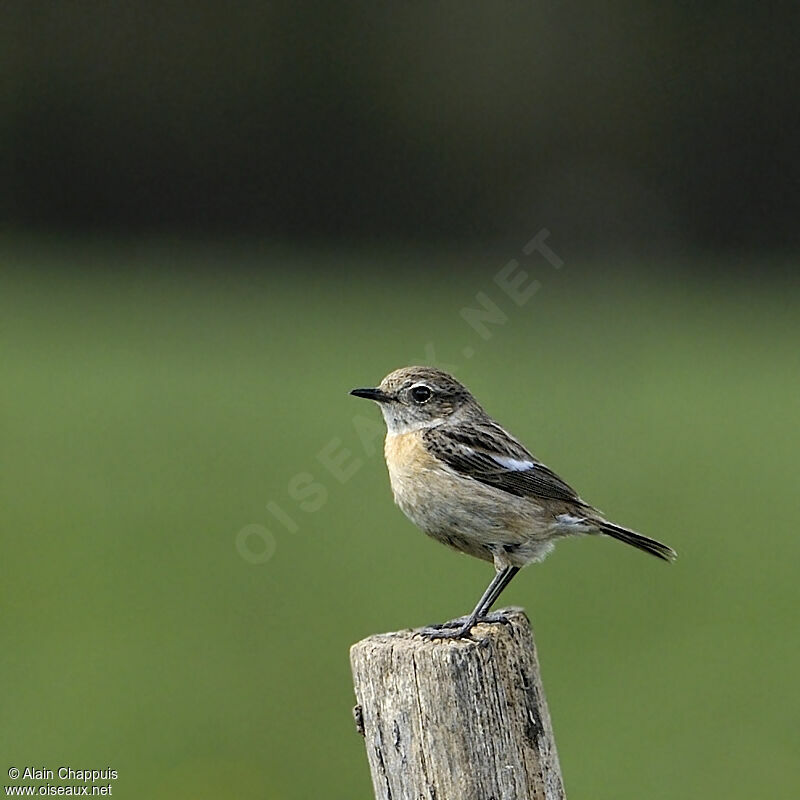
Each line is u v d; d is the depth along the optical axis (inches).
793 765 480.1
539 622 598.2
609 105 1638.8
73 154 1672.0
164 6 1681.8
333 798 464.8
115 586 629.6
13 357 1073.5
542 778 246.1
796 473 800.9
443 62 1670.8
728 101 1600.6
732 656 561.9
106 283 1336.1
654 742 491.2
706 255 1491.1
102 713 516.4
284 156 1667.1
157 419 917.8
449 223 1633.9
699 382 1002.1
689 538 696.4
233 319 1199.6
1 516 715.4
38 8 1653.5
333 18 1674.5
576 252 1405.0
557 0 1657.2
